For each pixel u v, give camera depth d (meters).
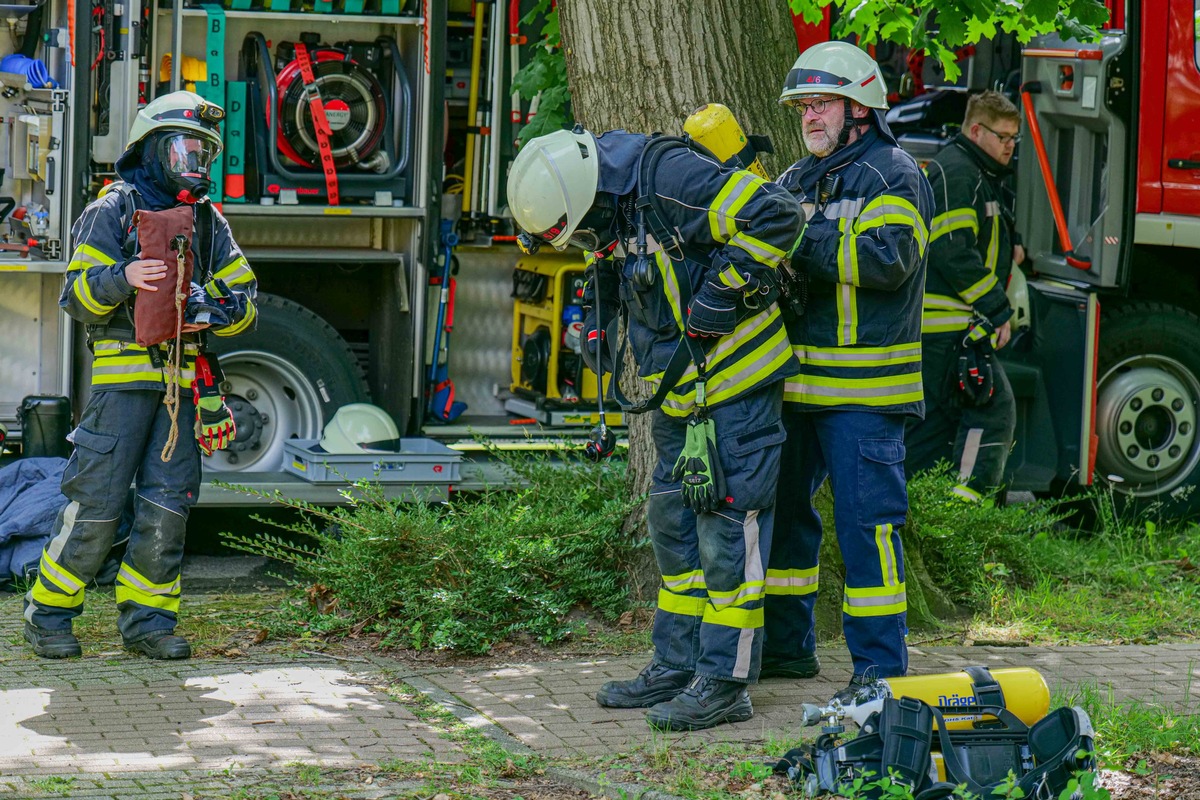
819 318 6.98
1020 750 5.76
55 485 9.91
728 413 6.82
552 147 6.69
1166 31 11.49
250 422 10.99
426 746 6.66
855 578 7.04
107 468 7.98
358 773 6.25
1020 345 12.03
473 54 11.10
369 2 10.66
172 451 8.02
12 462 10.24
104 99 10.20
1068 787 5.31
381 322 11.52
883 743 5.68
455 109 11.25
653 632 7.43
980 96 10.67
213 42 10.35
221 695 7.39
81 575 8.12
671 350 6.88
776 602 7.65
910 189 6.74
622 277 6.99
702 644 6.99
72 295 7.77
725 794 5.90
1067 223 12.02
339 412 10.60
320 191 10.74
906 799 5.31
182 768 6.26
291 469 10.64
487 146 11.12
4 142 10.43
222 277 8.09
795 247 6.70
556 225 6.70
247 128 10.60
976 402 10.62
